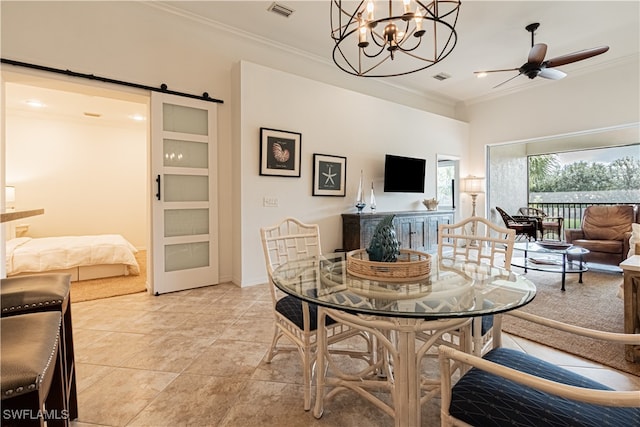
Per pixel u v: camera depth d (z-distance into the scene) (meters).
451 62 4.79
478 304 1.20
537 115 5.55
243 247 3.67
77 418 1.45
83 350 2.12
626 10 3.46
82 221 5.87
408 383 1.21
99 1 3.08
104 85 3.12
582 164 6.77
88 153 5.92
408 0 1.78
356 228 4.30
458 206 6.39
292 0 3.30
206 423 1.44
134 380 1.77
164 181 3.42
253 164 3.72
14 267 3.51
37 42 2.81
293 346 2.17
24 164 5.37
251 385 1.73
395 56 4.58
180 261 3.55
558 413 0.85
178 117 3.50
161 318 2.70
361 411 1.53
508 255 1.80
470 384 1.00
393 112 5.16
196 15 3.54
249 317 2.72
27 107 5.09
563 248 3.66
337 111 4.46
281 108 3.91
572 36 4.02
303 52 4.43
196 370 1.88
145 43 3.33
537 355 2.06
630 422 0.84
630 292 1.93
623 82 4.65
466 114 6.56
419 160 5.32
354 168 4.66
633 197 6.07
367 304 1.20
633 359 1.93
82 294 3.38
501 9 3.43
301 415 1.49
